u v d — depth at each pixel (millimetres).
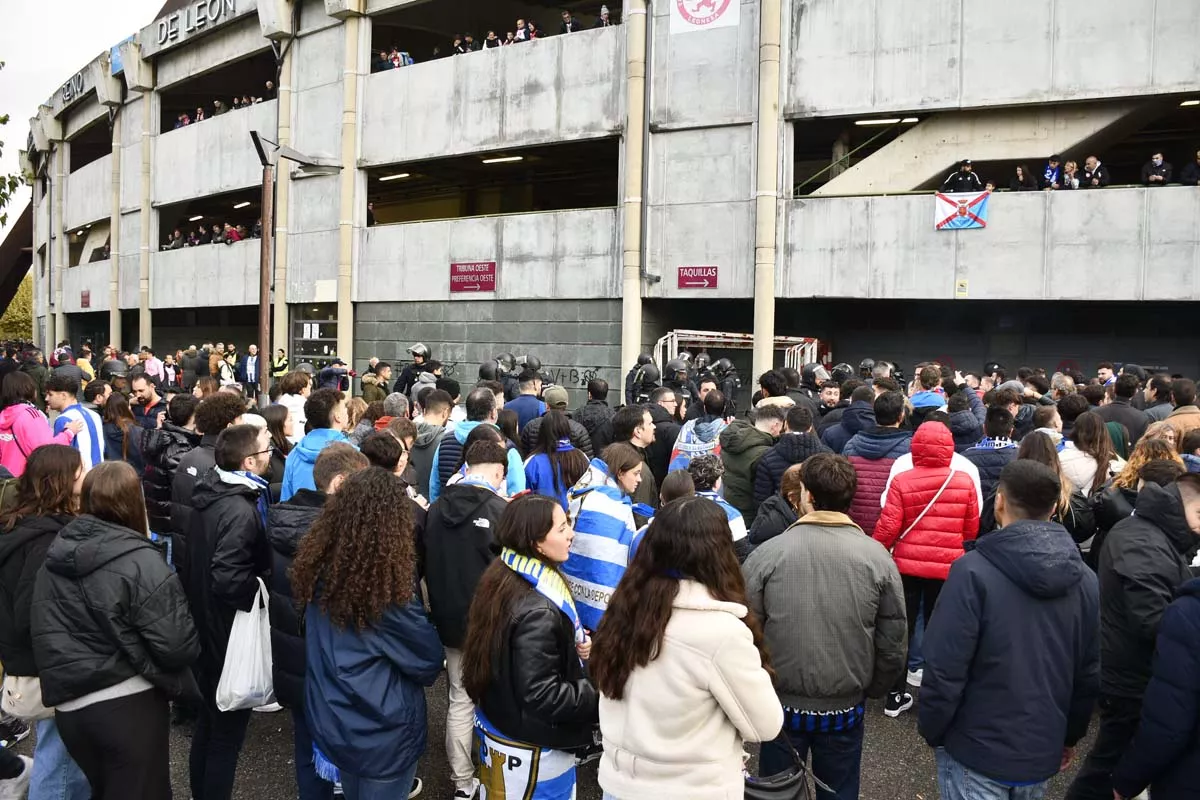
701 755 2350
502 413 6488
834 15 16453
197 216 33781
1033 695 2865
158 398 8695
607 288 18781
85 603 3146
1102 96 14633
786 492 4551
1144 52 14352
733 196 17484
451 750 4184
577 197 27781
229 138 26812
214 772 3883
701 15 17625
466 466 4242
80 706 3199
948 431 5004
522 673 2801
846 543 3375
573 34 19062
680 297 18047
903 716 5418
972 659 2936
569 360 19500
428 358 12781
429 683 3314
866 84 16250
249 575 3814
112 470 3303
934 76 15734
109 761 3238
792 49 16812
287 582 3611
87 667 3137
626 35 18297
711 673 2328
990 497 5551
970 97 15500
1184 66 14125
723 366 13023
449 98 20969
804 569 3348
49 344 41188
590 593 3865
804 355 17703
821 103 16609
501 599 2906
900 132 19422
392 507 3182
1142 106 14781
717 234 17656
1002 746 2871
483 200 29312
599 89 18703
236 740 3951
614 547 3912
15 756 4270
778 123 16922
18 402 6453
